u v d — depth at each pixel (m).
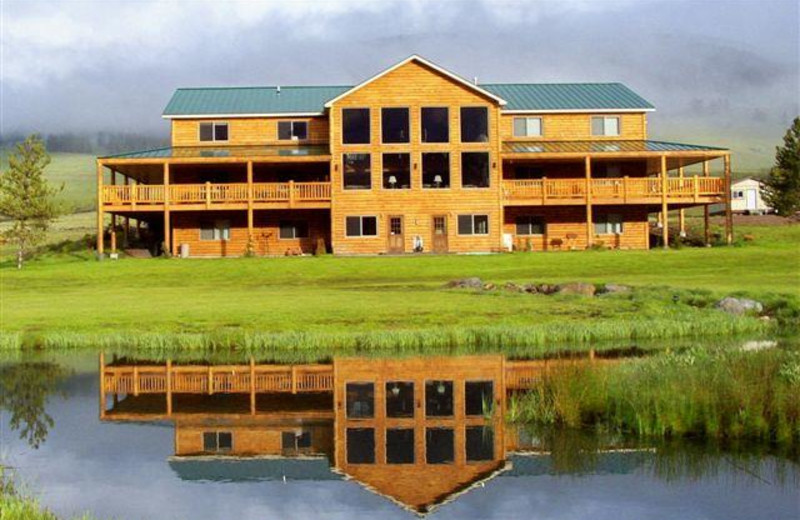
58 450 15.68
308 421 17.62
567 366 17.81
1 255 71.12
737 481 13.23
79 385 21.47
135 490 13.41
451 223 52.59
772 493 12.69
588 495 12.82
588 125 56.97
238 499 12.98
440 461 14.67
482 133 52.66
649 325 27.75
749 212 88.25
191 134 56.59
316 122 56.84
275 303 33.34
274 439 16.30
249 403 19.31
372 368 23.00
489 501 12.70
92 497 13.08
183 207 51.62
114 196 51.41
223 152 54.72
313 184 52.31
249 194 51.66
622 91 59.31
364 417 17.83
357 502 12.80
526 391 19.80
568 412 16.52
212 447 15.89
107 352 26.28
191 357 25.28
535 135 56.62
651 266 44.09
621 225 55.41
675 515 11.95
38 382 21.88
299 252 54.59
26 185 52.16
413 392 19.98
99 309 32.78
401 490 13.30
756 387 15.53
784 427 14.91
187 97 58.94
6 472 14.40
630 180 52.72
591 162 55.84
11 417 18.23
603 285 35.22
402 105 52.47
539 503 12.56
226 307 32.56
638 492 12.85
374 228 52.47
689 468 13.88
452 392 19.91
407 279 42.03
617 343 26.28
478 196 52.59
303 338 26.55
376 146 52.47
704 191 52.97
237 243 54.78
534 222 54.94
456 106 52.59
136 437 16.59
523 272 43.19
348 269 45.16
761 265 43.66
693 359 18.31
